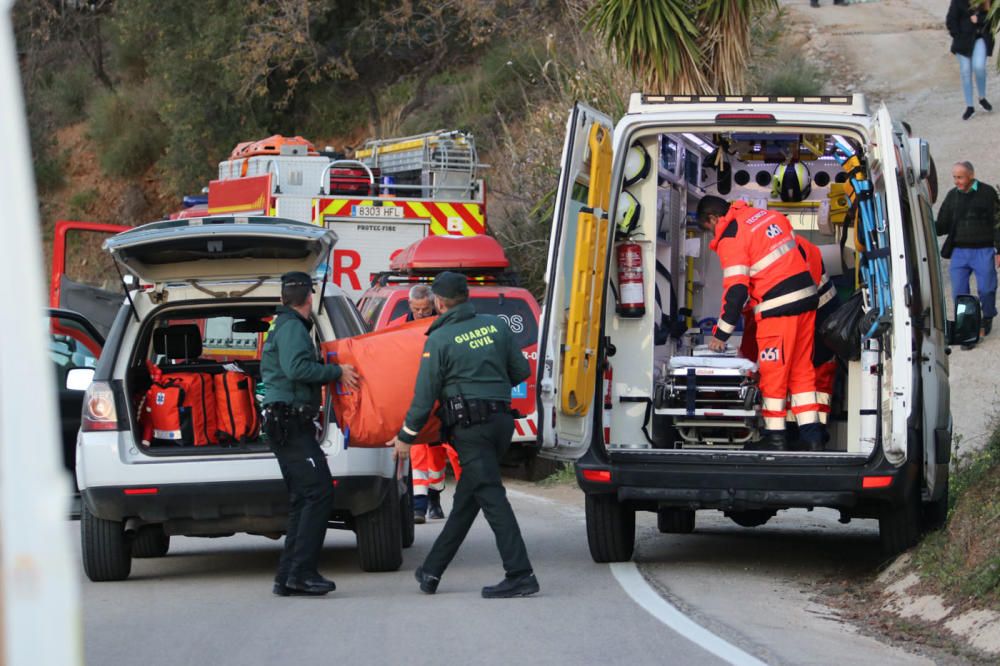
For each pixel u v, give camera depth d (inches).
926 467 559.8
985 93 1712.6
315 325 582.6
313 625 466.3
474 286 1044.5
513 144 1557.6
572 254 573.0
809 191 737.6
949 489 656.4
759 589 553.3
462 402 518.9
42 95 2714.1
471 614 484.1
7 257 86.7
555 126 1395.2
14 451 85.2
